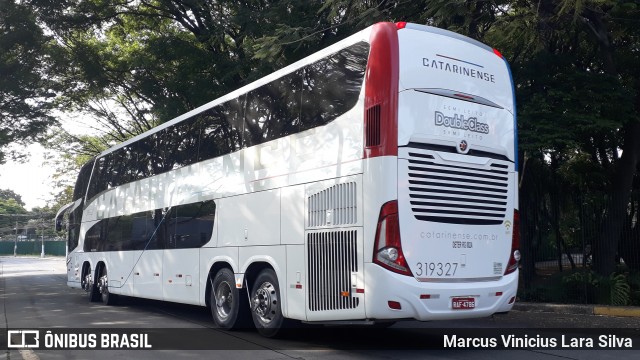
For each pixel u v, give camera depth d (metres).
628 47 14.06
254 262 9.35
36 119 23.16
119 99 27.25
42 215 90.12
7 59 20.97
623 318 11.55
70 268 18.36
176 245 11.84
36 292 20.59
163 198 12.59
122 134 29.45
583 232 14.23
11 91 20.95
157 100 22.30
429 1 12.02
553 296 13.64
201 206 11.06
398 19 13.31
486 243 7.76
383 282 6.94
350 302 7.30
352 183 7.45
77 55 22.75
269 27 16.55
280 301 8.67
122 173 14.91
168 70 21.84
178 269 11.69
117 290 14.45
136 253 13.56
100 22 22.89
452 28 12.17
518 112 12.20
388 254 6.98
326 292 7.69
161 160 12.94
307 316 7.98
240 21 17.64
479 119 7.88
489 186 7.87
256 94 9.83
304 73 8.67
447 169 7.48
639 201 15.51
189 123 11.97
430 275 7.19
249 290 9.58
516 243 8.12
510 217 8.09
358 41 7.76
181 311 13.72
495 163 7.98
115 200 15.10
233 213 9.98
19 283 26.34
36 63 21.83
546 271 14.61
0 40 20.14
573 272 13.84
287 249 8.52
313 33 13.86
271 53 13.81
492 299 7.66
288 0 16.02
